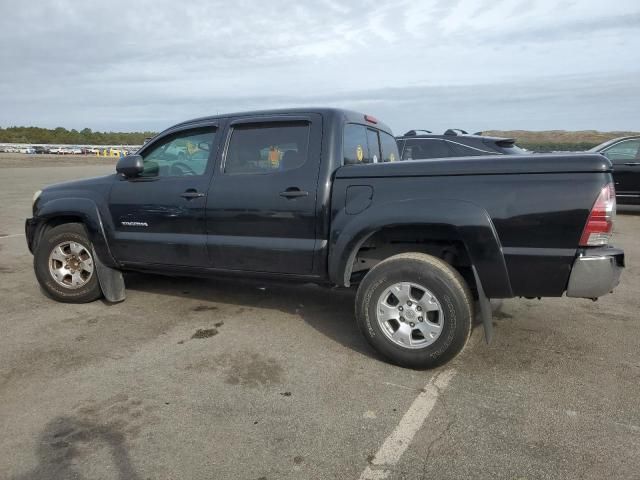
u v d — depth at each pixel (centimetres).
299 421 277
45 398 302
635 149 1034
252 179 395
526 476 231
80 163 3703
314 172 372
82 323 433
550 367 344
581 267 297
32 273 611
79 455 247
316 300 500
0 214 1129
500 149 801
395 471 235
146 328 421
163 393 308
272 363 352
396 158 530
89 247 471
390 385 319
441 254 364
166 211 430
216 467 238
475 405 294
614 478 229
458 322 320
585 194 293
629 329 415
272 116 401
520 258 308
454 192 321
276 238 387
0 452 249
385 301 344
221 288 543
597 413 284
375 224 337
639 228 912
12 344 385
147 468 237
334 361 355
